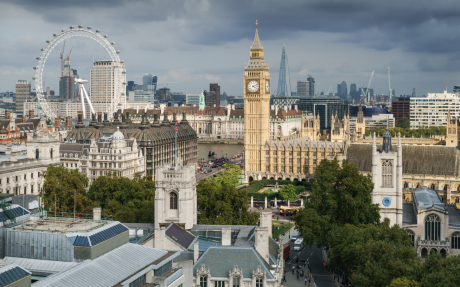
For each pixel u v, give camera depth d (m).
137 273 100.25
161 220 142.12
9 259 102.88
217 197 191.75
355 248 148.25
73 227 108.69
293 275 177.25
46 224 111.31
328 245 185.50
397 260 138.88
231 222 177.25
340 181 198.00
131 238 139.88
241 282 118.81
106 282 94.69
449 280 121.31
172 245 129.88
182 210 141.00
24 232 103.94
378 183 197.00
